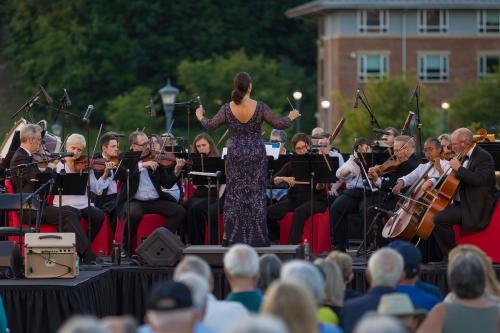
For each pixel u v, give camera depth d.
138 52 74.81
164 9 76.44
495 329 12.82
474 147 19.70
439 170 20.19
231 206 19.16
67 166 21.00
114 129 68.56
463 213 19.48
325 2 78.50
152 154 21.38
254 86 73.12
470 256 12.90
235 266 13.44
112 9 75.62
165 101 43.59
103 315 19.12
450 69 82.06
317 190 21.47
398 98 65.00
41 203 19.69
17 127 23.56
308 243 21.27
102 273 19.16
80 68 73.00
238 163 19.02
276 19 80.62
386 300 12.61
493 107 66.19
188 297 10.90
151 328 11.40
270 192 21.94
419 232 19.62
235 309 12.84
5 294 17.95
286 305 10.80
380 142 23.64
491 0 81.75
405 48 81.25
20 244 19.31
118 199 21.27
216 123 19.02
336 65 80.50
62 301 17.91
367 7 80.19
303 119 79.06
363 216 21.70
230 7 78.62
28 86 73.56
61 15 75.38
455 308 12.84
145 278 19.42
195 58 76.88
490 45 82.12
